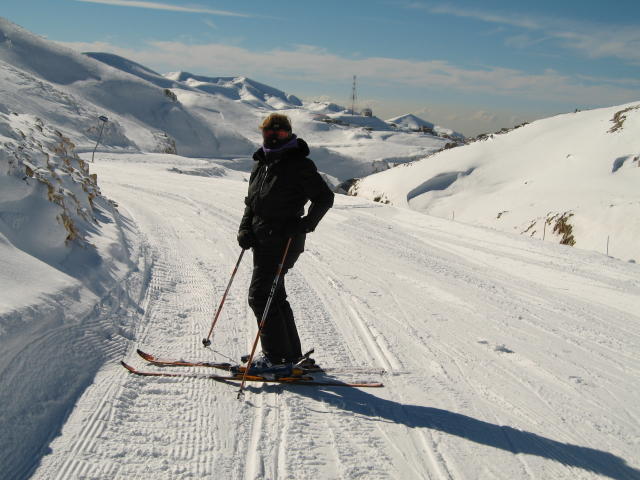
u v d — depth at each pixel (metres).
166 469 2.30
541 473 2.55
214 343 4.00
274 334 3.38
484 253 9.70
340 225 11.88
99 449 2.36
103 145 56.72
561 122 32.28
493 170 28.67
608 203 17.69
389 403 3.24
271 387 3.34
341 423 2.92
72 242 4.66
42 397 2.60
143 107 108.31
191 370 3.43
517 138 31.88
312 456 2.55
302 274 6.79
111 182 17.31
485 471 2.54
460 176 28.95
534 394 3.54
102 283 4.34
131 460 2.33
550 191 22.16
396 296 6.10
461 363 4.06
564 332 5.13
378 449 2.68
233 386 3.29
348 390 3.40
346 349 4.20
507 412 3.23
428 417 3.08
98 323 3.61
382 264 7.95
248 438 2.67
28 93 65.00
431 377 3.72
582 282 7.63
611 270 8.56
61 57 111.19
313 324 4.74
